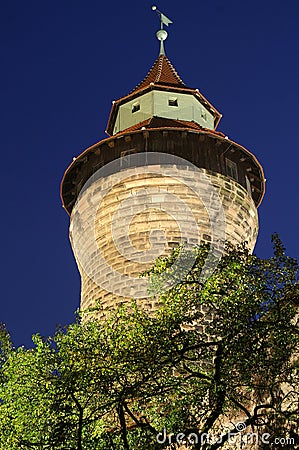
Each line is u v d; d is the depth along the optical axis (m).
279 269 14.53
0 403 15.92
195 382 14.09
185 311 15.60
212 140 31.53
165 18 40.41
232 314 14.16
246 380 13.78
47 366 15.84
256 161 32.22
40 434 14.84
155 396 14.51
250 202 31.84
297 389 14.37
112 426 15.46
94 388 13.90
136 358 14.00
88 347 15.08
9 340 17.44
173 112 34.16
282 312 14.02
